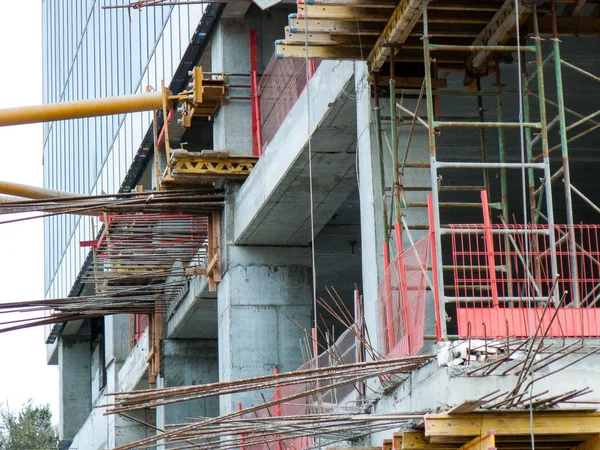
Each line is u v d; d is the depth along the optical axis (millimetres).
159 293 85000
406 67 48219
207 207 72625
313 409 52156
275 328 71812
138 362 103688
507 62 47250
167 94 70938
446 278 74062
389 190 47344
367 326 47531
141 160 95062
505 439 34125
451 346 34125
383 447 39812
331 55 46344
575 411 33281
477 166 37844
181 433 41281
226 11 71625
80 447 139125
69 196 72375
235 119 72000
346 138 56906
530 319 34281
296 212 67062
